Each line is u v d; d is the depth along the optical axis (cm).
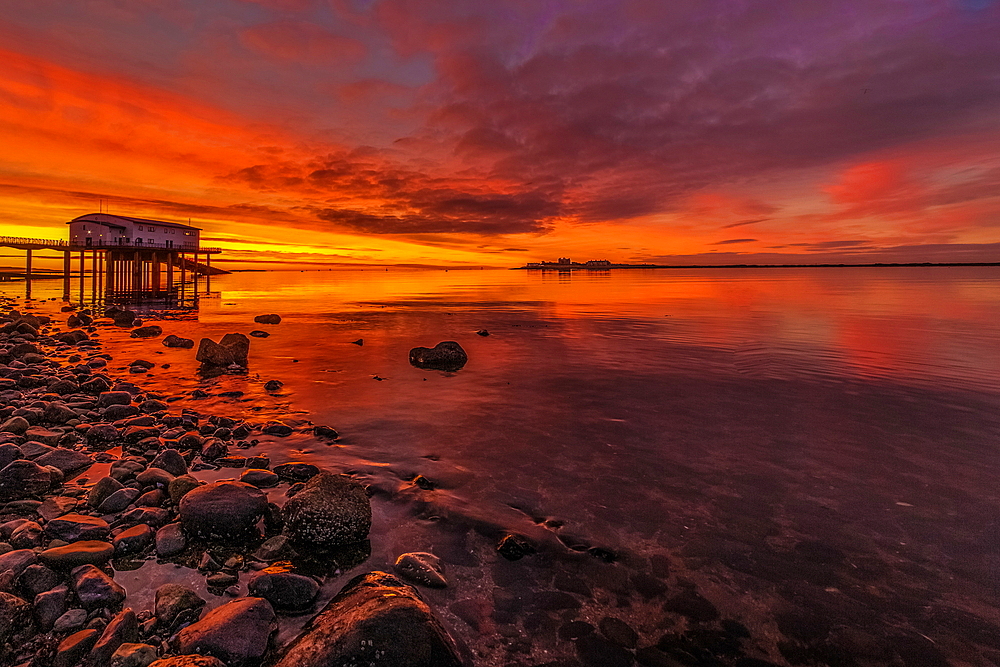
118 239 4478
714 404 1243
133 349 2005
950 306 3991
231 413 1117
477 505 680
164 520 585
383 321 3250
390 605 393
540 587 499
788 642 430
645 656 410
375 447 916
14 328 2291
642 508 680
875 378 1529
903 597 493
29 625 398
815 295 5556
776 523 642
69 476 716
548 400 1281
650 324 3016
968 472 813
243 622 400
